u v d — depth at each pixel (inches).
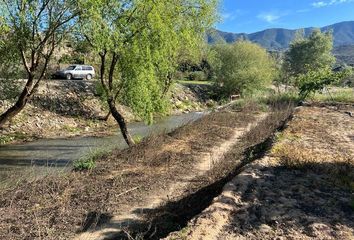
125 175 419.5
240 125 772.6
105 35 535.8
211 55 1370.6
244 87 1712.6
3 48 551.2
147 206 334.3
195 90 1636.3
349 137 441.1
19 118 849.5
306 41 2608.3
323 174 301.3
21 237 270.4
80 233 284.2
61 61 639.1
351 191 265.9
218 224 215.3
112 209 324.8
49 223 295.3
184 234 203.6
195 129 685.3
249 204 242.1
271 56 2193.7
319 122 543.8
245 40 1884.8
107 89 620.1
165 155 500.1
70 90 1064.8
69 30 550.3
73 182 389.7
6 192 366.6
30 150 667.4
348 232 206.7
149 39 587.5
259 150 454.9
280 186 273.1
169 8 614.9
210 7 684.1
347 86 1424.7
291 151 363.9
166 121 1043.3
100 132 864.9
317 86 1064.8
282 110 876.6
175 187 386.0
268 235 204.4
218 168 415.5
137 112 628.1
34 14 516.7
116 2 546.0
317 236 202.5
